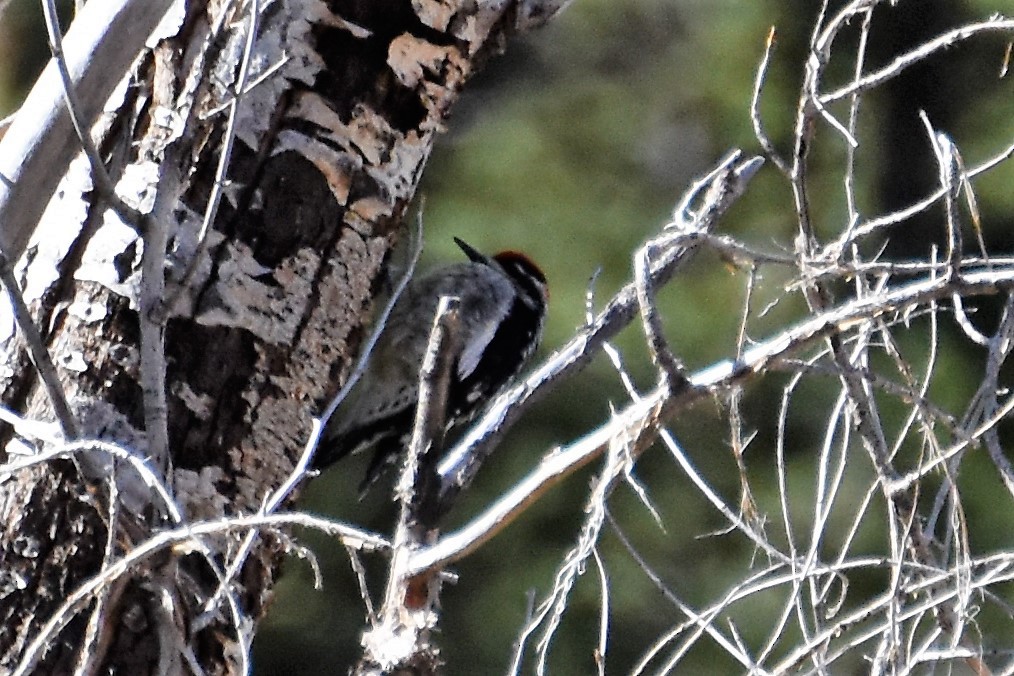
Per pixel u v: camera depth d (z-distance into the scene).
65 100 5.50
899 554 5.83
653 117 16.19
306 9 6.43
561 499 13.96
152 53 6.23
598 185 15.80
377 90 6.62
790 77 15.98
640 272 5.13
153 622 5.79
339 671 13.68
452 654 13.63
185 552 5.53
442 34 6.80
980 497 13.50
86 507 5.86
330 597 13.85
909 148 15.60
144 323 5.24
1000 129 15.46
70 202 6.14
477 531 4.99
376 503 13.76
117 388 5.97
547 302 12.95
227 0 5.45
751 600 12.41
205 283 6.13
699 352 13.86
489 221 15.48
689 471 6.29
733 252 5.67
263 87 6.32
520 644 5.38
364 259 6.62
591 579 13.24
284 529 6.31
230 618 6.10
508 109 16.38
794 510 12.77
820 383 13.13
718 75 16.12
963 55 15.70
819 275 5.78
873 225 6.12
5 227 5.51
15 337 6.06
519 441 14.01
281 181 6.36
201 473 6.10
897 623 5.71
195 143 6.07
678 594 13.03
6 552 5.82
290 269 6.36
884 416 12.28
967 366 13.53
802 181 6.20
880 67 15.89
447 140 16.06
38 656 5.27
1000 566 6.04
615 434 5.12
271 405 6.30
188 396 6.08
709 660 12.67
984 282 5.24
